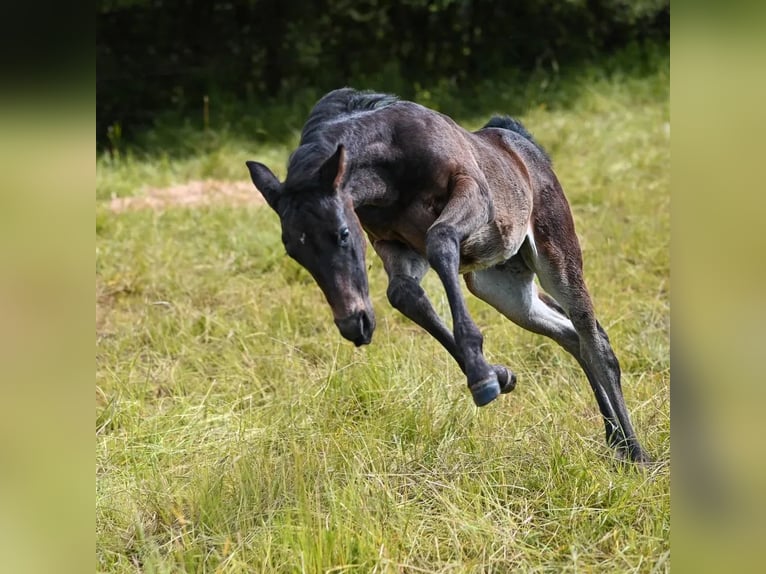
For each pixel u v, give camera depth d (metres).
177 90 18.69
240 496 5.59
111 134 17.06
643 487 5.53
